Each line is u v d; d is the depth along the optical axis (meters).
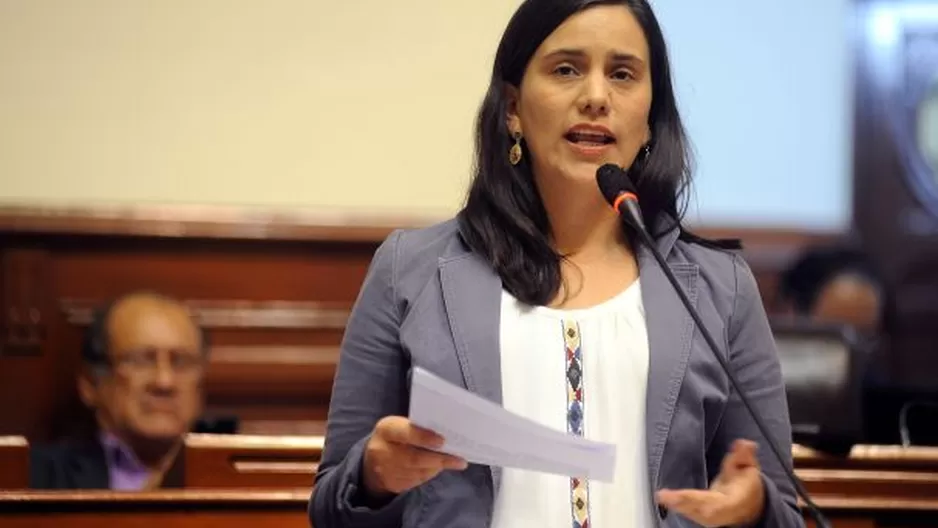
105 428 11.55
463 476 5.89
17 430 13.93
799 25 18.16
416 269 6.22
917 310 19.47
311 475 8.33
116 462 11.44
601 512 5.84
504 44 6.41
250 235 14.23
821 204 18.22
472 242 6.22
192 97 14.05
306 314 14.60
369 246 14.56
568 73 6.23
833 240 18.02
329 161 14.18
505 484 5.88
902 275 19.27
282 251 14.48
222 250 14.35
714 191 17.94
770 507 5.72
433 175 14.18
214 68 14.04
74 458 11.30
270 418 14.61
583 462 5.40
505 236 6.18
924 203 19.12
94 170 14.04
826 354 8.71
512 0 14.04
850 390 8.58
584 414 5.89
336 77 14.09
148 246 14.22
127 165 14.07
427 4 14.04
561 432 5.37
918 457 8.35
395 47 14.07
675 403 5.90
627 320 6.04
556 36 6.21
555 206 6.29
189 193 14.15
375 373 6.14
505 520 5.84
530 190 6.33
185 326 11.71
